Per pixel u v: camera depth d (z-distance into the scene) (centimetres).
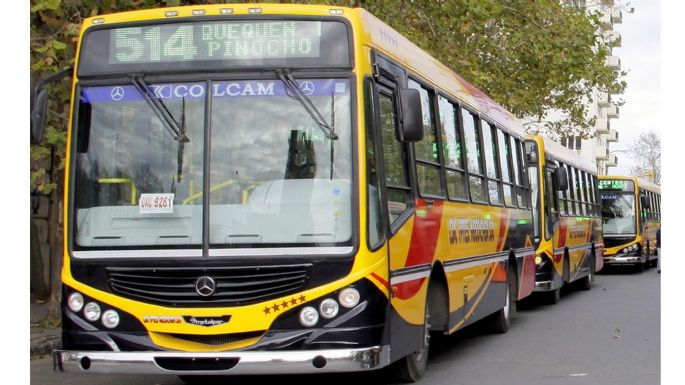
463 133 1264
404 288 920
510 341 1446
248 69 854
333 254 820
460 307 1187
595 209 2822
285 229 827
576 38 2595
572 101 3177
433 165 1084
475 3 2269
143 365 821
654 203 4328
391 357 871
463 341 1452
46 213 2064
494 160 1482
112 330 838
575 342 1426
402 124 866
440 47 2302
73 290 853
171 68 862
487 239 1369
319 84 847
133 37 875
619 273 3662
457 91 1256
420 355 1040
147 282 837
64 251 863
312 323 816
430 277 1048
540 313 1928
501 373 1111
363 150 836
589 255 2633
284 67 850
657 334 1523
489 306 1386
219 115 850
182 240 834
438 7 2245
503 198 1518
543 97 2939
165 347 825
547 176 2066
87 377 1133
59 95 1391
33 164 1595
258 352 806
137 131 861
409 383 1026
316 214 827
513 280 1614
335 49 852
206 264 826
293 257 821
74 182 866
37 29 1423
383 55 923
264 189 834
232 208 834
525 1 2550
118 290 841
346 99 843
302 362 803
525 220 1741
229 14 864
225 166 841
